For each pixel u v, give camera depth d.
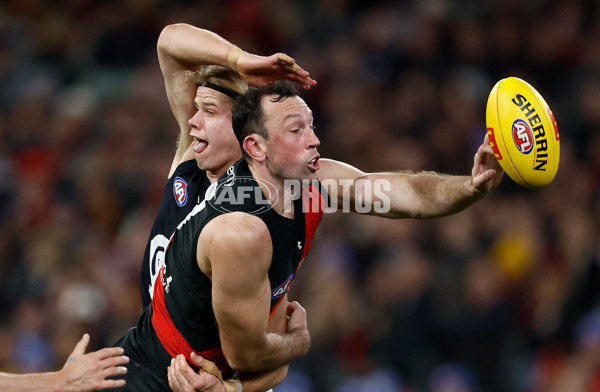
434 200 12.75
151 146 35.28
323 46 37.66
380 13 38.34
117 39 39.69
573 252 28.38
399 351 26.95
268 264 11.55
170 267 12.30
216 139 12.88
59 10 42.28
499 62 35.62
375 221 29.88
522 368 26.58
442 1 37.59
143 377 12.53
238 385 12.43
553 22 35.72
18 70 40.44
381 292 28.14
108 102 37.62
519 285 28.30
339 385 26.75
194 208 12.55
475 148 33.00
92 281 29.66
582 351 25.77
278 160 11.88
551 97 34.56
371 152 33.41
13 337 28.41
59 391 12.02
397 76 36.25
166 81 13.79
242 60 12.34
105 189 33.62
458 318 27.02
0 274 31.70
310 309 28.00
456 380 26.11
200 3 39.91
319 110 35.62
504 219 29.70
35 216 33.53
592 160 31.55
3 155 36.47
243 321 11.54
